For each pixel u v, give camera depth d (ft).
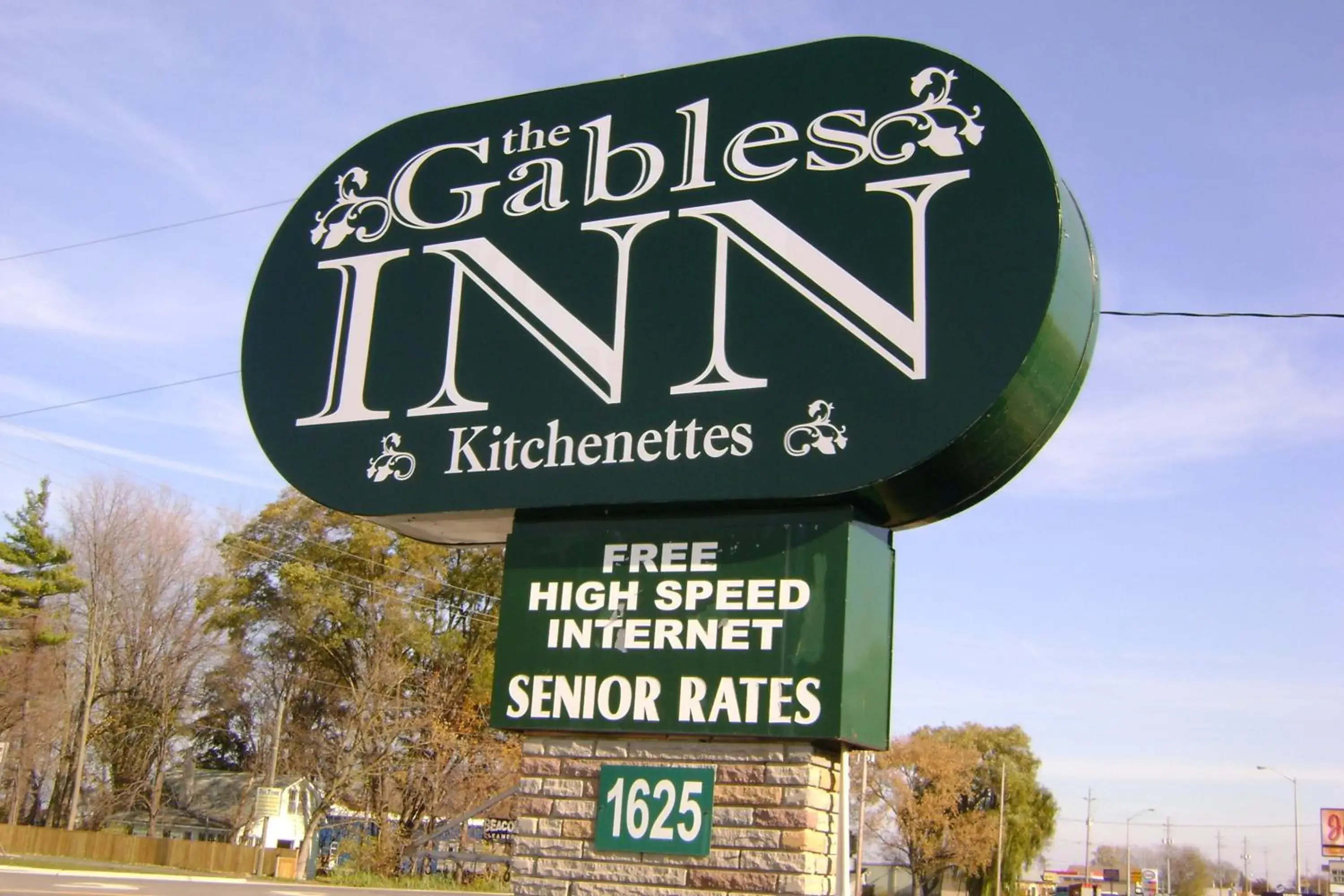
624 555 24.73
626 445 24.98
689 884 22.66
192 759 179.11
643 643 24.03
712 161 26.30
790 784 22.56
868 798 192.85
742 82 26.66
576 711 24.11
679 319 25.41
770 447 23.82
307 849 140.77
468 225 28.07
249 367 28.68
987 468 23.34
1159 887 378.32
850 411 23.41
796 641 23.00
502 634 25.08
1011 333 22.54
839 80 25.67
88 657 156.87
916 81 24.94
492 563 155.63
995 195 23.50
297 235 29.45
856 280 24.12
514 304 26.99
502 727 24.57
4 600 158.61
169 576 166.71
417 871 141.38
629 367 25.48
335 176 29.66
